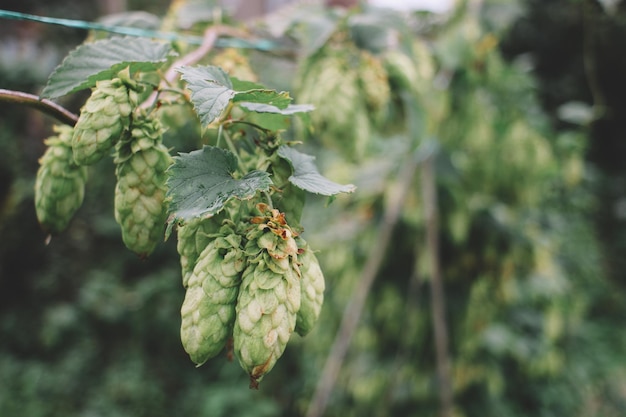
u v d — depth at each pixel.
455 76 0.73
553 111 2.21
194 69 0.26
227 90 0.25
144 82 0.28
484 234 0.78
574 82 2.18
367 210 0.78
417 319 0.80
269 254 0.24
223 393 1.31
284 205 0.27
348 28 0.45
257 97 0.26
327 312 0.89
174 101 0.30
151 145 0.27
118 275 1.59
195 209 0.24
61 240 1.61
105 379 1.36
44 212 0.30
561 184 1.16
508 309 0.94
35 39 1.83
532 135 0.77
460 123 0.75
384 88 0.44
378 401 0.86
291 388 1.35
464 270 0.80
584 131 1.01
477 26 0.71
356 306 0.69
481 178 0.79
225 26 0.47
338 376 0.91
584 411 1.33
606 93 2.22
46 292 1.55
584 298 1.45
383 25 0.46
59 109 0.29
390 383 0.85
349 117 0.42
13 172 1.54
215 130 0.30
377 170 0.77
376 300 0.81
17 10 1.79
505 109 0.77
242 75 0.38
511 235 0.77
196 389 1.38
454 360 0.83
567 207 1.47
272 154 0.27
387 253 0.79
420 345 0.83
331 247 0.79
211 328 0.24
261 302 0.23
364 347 0.87
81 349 1.42
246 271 0.24
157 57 0.29
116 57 0.29
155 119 0.27
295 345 1.30
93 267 1.61
